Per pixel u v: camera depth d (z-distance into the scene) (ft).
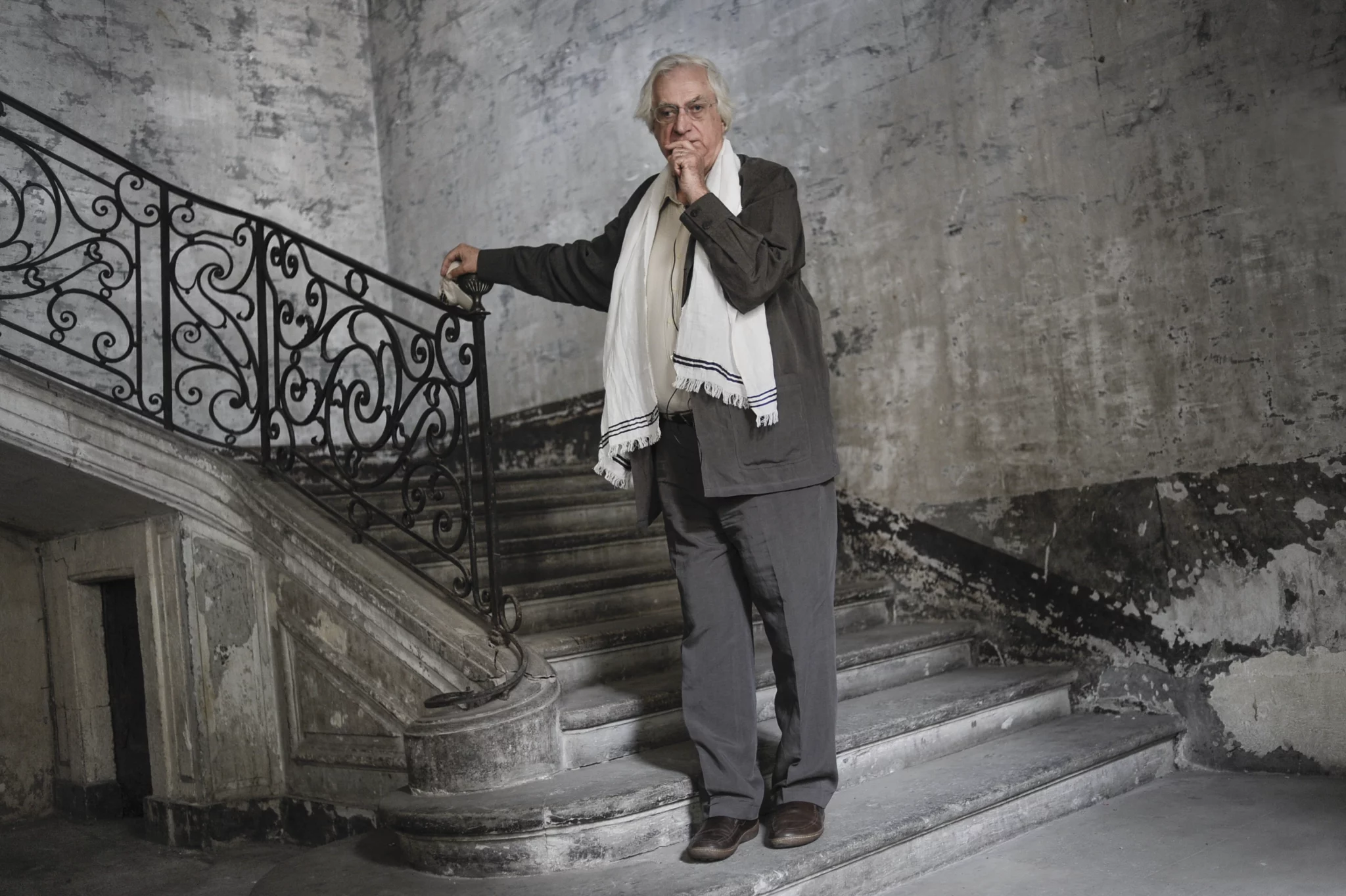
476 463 20.75
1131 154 12.62
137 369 13.01
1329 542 11.28
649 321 8.75
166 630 13.79
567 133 19.45
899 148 14.71
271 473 13.26
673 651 12.22
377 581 11.64
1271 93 11.55
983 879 9.20
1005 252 13.71
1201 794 11.20
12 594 16.10
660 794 9.00
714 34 16.99
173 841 13.64
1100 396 12.95
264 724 13.25
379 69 22.94
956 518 14.23
